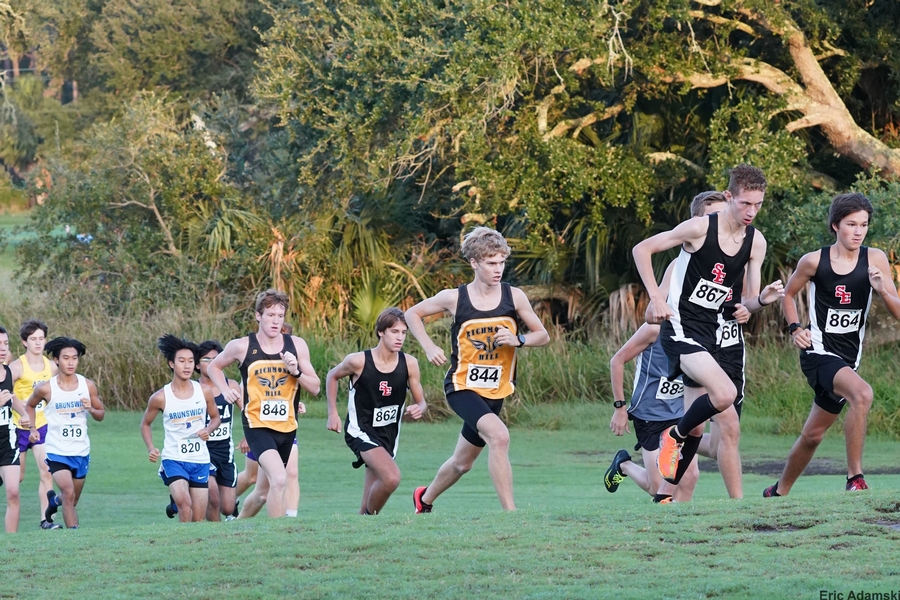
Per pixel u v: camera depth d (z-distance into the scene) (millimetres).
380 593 10812
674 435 16422
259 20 77688
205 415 21484
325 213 54844
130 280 54531
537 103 46188
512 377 17875
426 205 56312
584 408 42688
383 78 44594
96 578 11891
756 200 15430
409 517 15094
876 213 39344
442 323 48031
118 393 45344
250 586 11281
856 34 46188
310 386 19297
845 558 11648
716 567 11469
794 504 14336
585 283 51969
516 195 45188
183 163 56094
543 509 15531
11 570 12414
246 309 52219
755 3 42688
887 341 43250
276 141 56812
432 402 42625
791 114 48062
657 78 44875
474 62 42406
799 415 38219
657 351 19078
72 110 101438
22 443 22422
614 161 45219
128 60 81250
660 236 16062
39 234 57844
